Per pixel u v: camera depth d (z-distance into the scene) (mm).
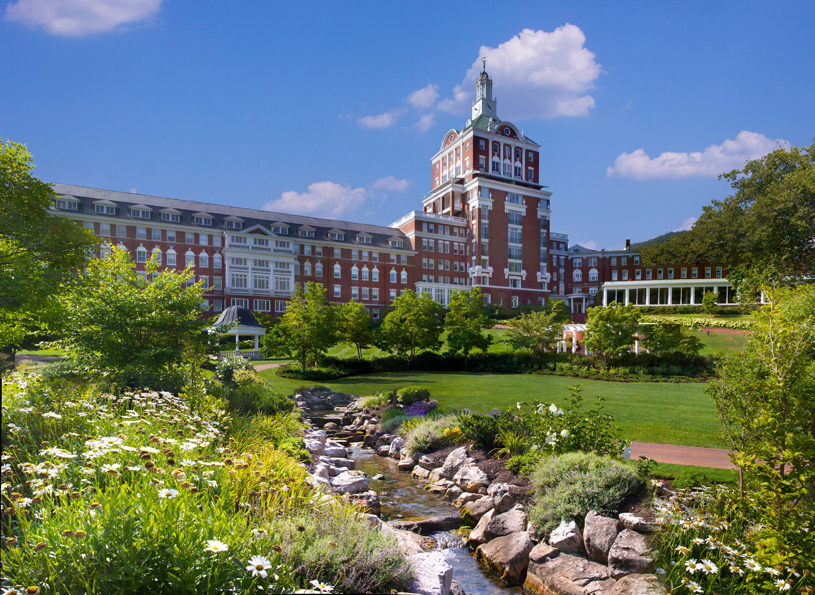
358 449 17578
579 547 7836
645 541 7160
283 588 3826
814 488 5918
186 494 4387
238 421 10852
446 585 5828
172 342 15797
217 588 3648
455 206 91375
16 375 10570
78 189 62719
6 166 15125
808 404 6168
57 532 3766
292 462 8312
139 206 63875
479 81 98188
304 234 76938
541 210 94188
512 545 8148
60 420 6793
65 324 14914
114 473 4719
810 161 40844
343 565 4770
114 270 16953
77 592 3453
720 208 48406
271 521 5078
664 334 37875
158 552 3732
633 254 100500
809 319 6621
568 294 104375
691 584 5617
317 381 34969
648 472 9141
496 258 88750
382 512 10469
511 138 93625
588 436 10578
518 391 26859
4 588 3303
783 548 5516
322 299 40438
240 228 71000
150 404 8703
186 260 66062
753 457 6207
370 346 53188
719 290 68000
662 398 23141
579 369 37719
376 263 81562
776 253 39844
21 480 5246
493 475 11461
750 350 7129
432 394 26141
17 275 13625
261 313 53750
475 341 43688
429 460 13875
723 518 7051
